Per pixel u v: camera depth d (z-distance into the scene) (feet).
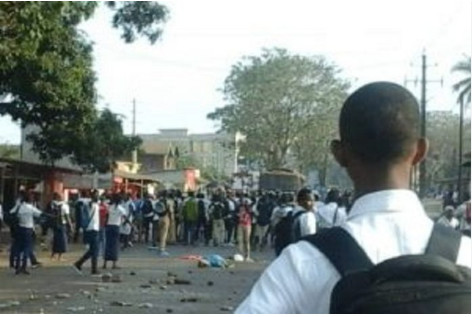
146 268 67.82
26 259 61.46
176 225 101.55
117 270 65.21
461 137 184.96
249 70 230.68
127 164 196.13
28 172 109.19
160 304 44.88
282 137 230.89
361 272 6.76
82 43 90.38
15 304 43.57
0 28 44.88
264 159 233.96
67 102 88.43
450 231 7.28
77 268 62.59
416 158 7.52
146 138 431.43
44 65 76.43
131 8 74.13
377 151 7.38
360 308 6.61
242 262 77.10
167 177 203.62
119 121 112.57
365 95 7.48
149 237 104.68
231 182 226.38
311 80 231.09
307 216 38.37
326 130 229.45
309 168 234.17
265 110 229.86
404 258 6.71
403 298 6.54
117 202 67.72
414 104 7.50
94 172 115.85
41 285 53.42
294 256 7.02
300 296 6.92
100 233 65.62
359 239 7.04
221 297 48.78
